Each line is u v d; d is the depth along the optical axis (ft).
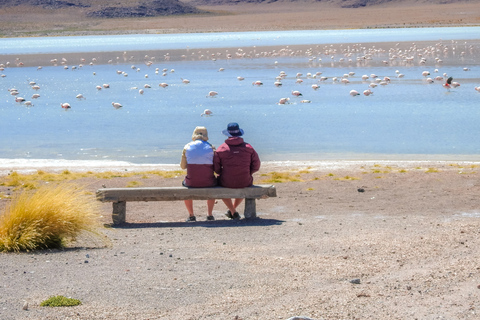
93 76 162.50
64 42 372.58
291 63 191.21
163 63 207.41
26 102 102.78
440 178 41.09
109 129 76.13
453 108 85.51
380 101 95.66
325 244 23.29
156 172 47.19
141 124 79.41
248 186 29.63
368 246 22.65
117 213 29.35
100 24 572.92
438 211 30.19
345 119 79.15
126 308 16.30
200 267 20.29
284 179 43.19
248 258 21.40
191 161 29.40
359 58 197.47
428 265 19.79
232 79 142.31
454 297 16.67
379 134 67.92
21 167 52.70
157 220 30.60
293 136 67.82
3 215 25.08
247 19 608.60
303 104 94.94
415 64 172.96
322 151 59.62
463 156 55.21
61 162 55.93
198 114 87.04
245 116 83.76
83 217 25.09
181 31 496.64
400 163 51.01
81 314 15.81
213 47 288.10
